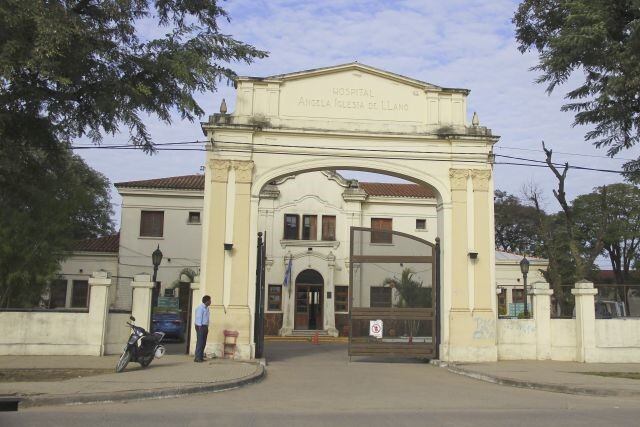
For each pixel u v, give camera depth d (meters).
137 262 34.97
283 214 37.25
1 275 21.62
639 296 22.95
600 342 18.69
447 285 18.97
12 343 17.36
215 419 9.18
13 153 16.08
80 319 17.73
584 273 26.75
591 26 16.02
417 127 19.59
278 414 9.81
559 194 23.52
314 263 36.81
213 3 17.56
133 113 16.05
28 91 15.05
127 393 11.12
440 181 19.45
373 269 19.48
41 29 13.05
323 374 16.03
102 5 15.32
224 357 17.84
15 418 9.11
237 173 18.73
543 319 19.19
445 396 12.34
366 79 19.70
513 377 14.59
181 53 16.22
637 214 47.66
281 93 19.33
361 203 38.12
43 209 22.22
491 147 19.70
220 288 18.17
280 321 36.03
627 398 12.27
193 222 35.66
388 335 19.14
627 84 15.95
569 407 10.92
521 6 18.52
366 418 9.52
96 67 15.70
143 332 15.18
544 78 17.84
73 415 9.42
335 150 19.17
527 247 52.66
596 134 18.25
